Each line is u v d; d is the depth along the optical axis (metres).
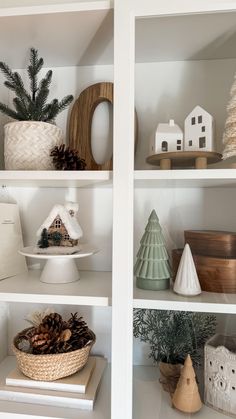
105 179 0.71
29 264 0.98
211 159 0.69
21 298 0.72
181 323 0.70
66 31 0.77
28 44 0.84
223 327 0.69
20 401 0.76
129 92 0.67
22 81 0.88
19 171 0.74
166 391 0.70
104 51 0.87
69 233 0.80
